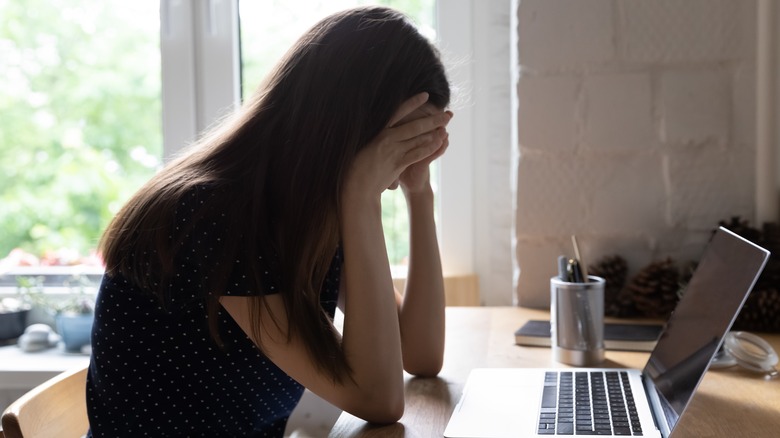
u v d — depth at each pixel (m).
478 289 1.92
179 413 0.97
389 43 0.98
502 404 0.96
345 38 0.97
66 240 2.47
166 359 0.96
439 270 1.20
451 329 1.45
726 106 1.57
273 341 0.91
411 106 1.00
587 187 1.62
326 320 0.95
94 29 2.19
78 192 2.42
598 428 0.85
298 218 0.92
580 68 1.60
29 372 1.74
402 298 1.22
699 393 1.02
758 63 1.55
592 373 1.10
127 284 0.96
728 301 0.89
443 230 1.92
